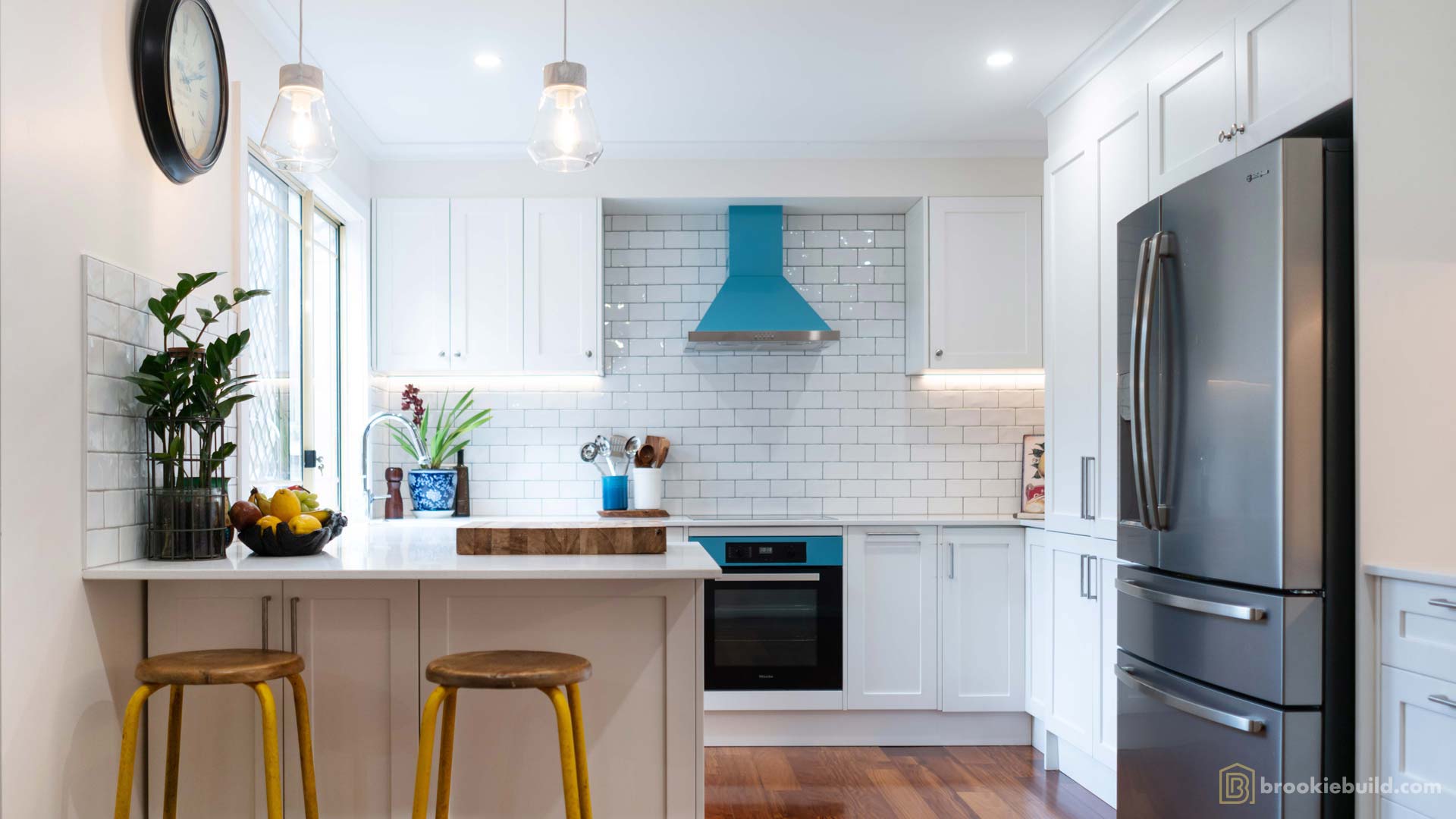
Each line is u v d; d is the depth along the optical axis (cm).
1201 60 297
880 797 376
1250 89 274
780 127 448
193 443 266
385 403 492
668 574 230
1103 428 354
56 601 212
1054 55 365
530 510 502
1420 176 232
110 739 232
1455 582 200
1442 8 234
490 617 242
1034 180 486
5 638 196
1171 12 316
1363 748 226
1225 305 254
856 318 512
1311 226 234
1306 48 251
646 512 467
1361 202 231
